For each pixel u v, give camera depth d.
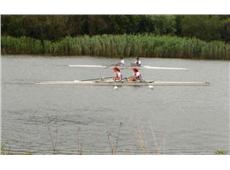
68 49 66.38
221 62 65.06
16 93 37.28
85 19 77.44
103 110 32.22
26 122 28.31
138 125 28.52
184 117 31.05
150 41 65.94
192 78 48.44
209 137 26.41
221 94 39.88
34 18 72.75
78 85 40.78
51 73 48.72
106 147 23.89
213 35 80.88
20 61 57.91
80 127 27.50
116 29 78.56
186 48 67.12
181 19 83.50
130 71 53.66
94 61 59.12
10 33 72.69
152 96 37.66
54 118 29.50
